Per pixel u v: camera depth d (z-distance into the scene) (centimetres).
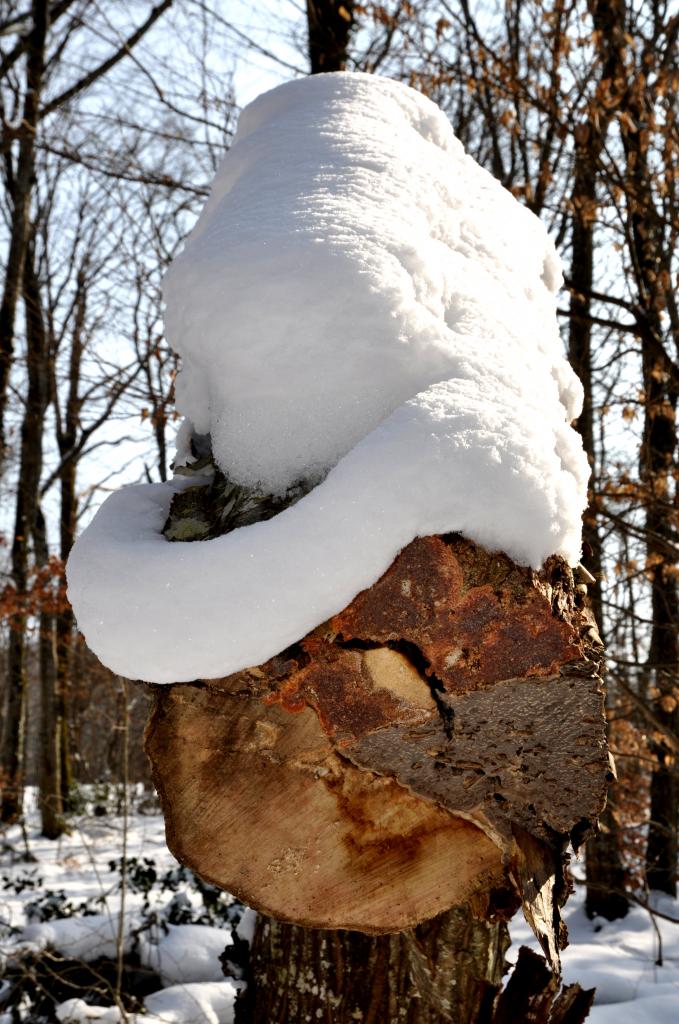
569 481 103
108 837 865
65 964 419
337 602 97
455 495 96
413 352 108
